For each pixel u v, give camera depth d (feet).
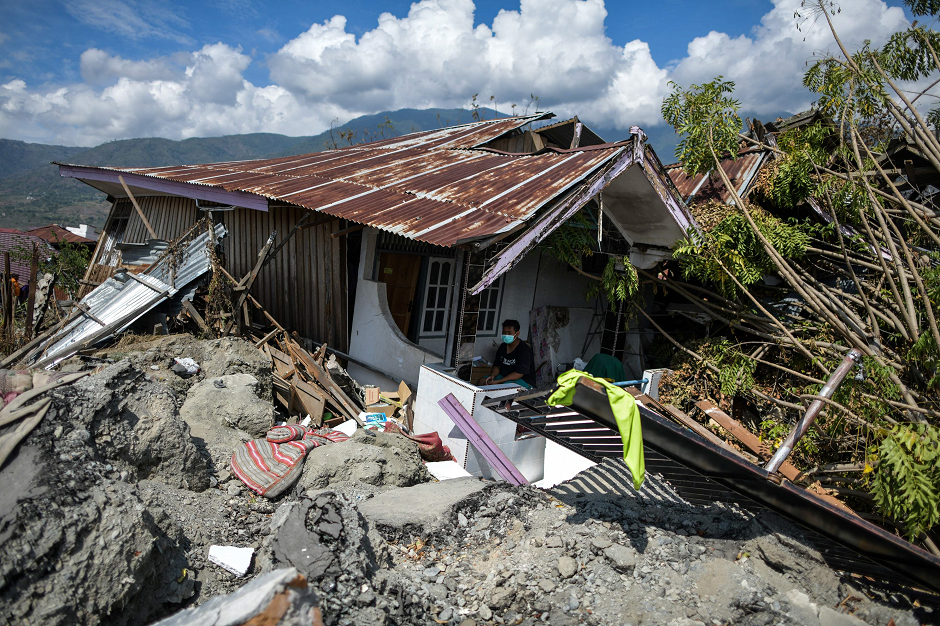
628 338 34.06
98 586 10.01
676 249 27.78
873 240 25.93
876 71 27.12
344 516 13.43
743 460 14.89
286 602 7.59
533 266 31.78
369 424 23.26
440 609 13.16
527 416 19.62
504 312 31.07
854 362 20.85
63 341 25.70
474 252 20.77
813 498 14.32
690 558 15.17
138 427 14.85
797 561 14.85
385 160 37.78
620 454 19.66
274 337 27.53
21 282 62.59
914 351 22.62
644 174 24.80
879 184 31.86
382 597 12.42
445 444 21.67
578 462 24.30
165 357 22.27
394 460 19.11
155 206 42.52
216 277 25.64
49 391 13.35
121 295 27.48
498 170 29.32
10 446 10.91
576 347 33.50
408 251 29.53
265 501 16.49
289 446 18.63
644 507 17.94
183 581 12.04
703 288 32.40
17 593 9.07
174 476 15.33
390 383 26.81
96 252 48.57
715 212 31.83
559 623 13.03
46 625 9.10
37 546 9.54
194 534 13.57
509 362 25.07
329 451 18.34
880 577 15.23
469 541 15.87
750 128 37.86
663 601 13.69
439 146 41.14
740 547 15.76
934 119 28.09
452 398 21.20
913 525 16.84
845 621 13.08
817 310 25.88
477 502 17.30
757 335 31.40
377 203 26.63
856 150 26.89
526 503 17.74
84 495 10.81
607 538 15.71
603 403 16.20
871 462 19.92
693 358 31.50
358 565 12.52
